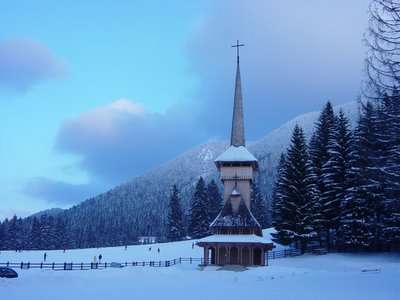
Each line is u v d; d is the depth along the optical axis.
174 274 47.50
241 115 81.00
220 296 26.42
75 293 28.61
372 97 24.98
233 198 73.31
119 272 47.41
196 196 124.44
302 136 78.44
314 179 75.88
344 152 74.00
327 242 74.62
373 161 28.97
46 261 75.56
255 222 70.38
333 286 32.38
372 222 65.19
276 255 76.25
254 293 28.02
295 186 75.44
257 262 69.69
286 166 77.38
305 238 72.25
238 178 74.62
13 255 88.56
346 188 70.81
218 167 77.62
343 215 70.31
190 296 26.56
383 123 26.94
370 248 69.62
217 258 68.81
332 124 82.38
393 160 27.17
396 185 27.19
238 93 82.44
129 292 29.23
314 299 24.44
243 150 77.44
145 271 48.59
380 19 23.28
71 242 185.25
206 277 44.06
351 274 44.56
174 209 134.88
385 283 34.31
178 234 132.50
